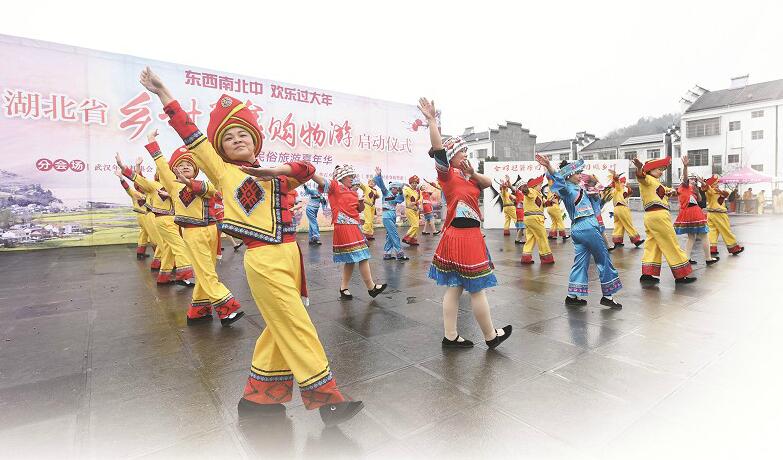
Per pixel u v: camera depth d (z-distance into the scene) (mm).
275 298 2227
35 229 10750
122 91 11719
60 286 6242
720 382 2785
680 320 4148
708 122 23328
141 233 9289
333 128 15539
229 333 4020
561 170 4789
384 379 2922
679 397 2592
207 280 4266
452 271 3455
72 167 11148
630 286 5707
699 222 7281
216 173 2318
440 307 4879
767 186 20438
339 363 3223
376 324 4227
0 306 5070
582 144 32719
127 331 4086
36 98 10688
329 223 15602
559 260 8367
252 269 2244
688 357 3209
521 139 30094
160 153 4348
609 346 3482
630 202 25891
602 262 4672
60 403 2621
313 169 2420
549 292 5512
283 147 14398
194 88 12758
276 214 2320
